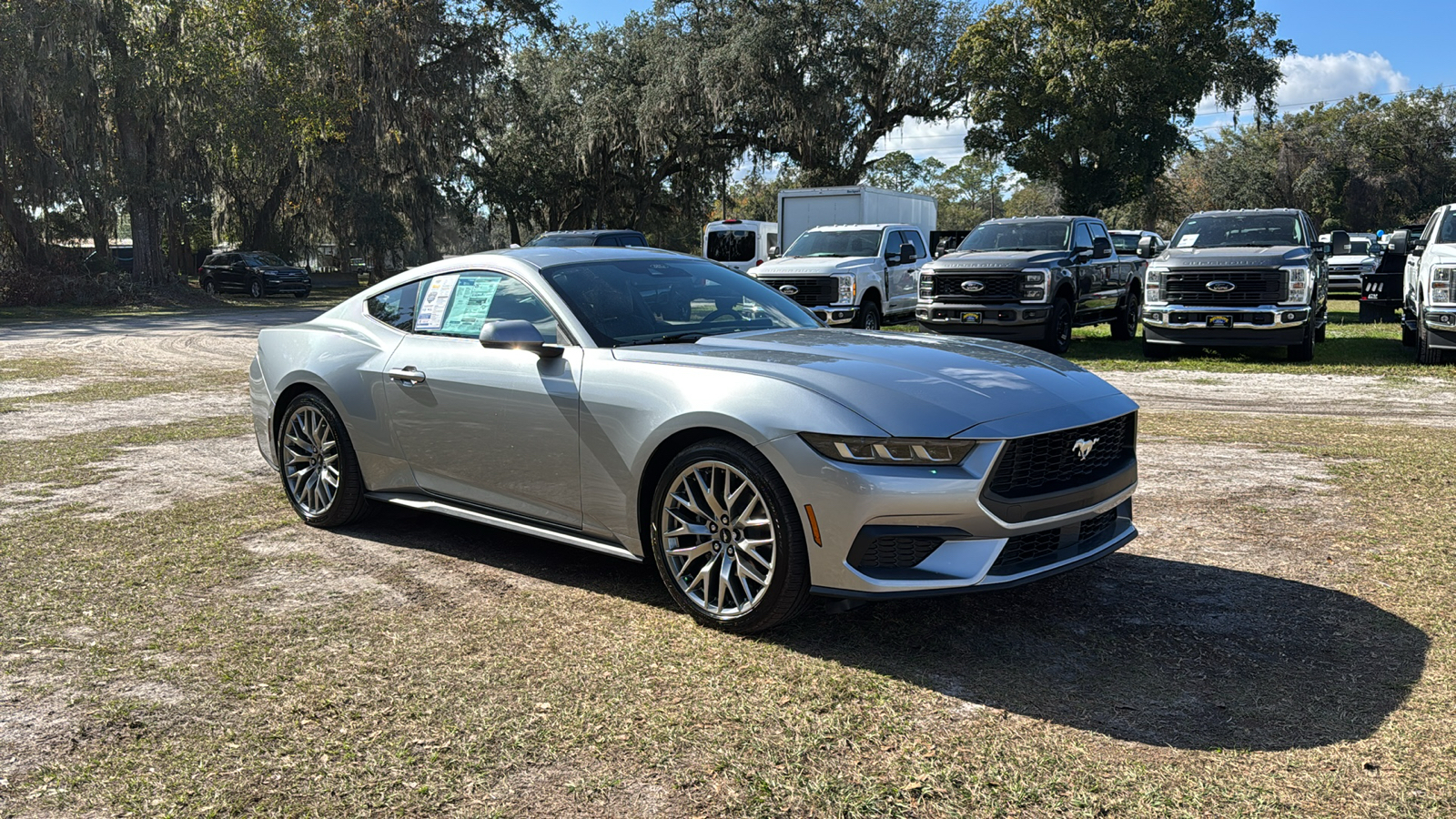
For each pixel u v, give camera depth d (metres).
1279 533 4.79
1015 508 3.33
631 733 2.88
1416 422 7.99
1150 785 2.55
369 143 40.69
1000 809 2.46
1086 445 3.58
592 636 3.63
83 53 29.61
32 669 3.38
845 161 43.09
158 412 9.19
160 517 5.39
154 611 3.94
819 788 2.57
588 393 3.95
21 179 30.41
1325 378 10.97
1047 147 42.41
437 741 2.86
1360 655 3.32
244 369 13.04
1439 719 2.86
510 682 3.24
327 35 34.91
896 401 3.39
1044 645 3.48
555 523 4.21
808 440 3.36
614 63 43.34
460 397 4.43
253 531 5.12
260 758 2.77
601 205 46.88
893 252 16.91
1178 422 8.09
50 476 6.40
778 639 3.59
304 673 3.32
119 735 2.91
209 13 31.53
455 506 4.62
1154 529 4.92
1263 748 2.73
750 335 4.30
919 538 3.29
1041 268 13.39
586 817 2.46
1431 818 2.37
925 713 2.98
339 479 5.04
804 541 3.41
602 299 4.36
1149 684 3.15
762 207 73.12
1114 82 39.69
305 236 47.84
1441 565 4.22
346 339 5.08
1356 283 25.08
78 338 18.84
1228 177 84.81
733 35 38.81
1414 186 80.25
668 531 3.78
